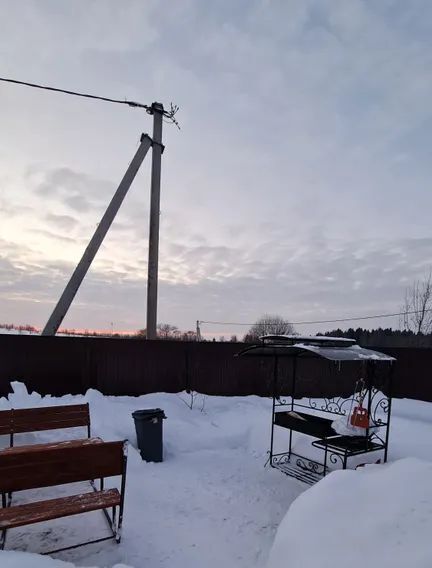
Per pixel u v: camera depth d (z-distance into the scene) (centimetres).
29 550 373
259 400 1050
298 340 621
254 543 408
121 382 998
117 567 307
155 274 1155
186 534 420
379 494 332
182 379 1052
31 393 876
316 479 579
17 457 355
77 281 1038
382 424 597
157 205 1183
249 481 578
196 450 727
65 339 953
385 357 586
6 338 904
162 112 1208
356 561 269
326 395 1136
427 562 239
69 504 364
